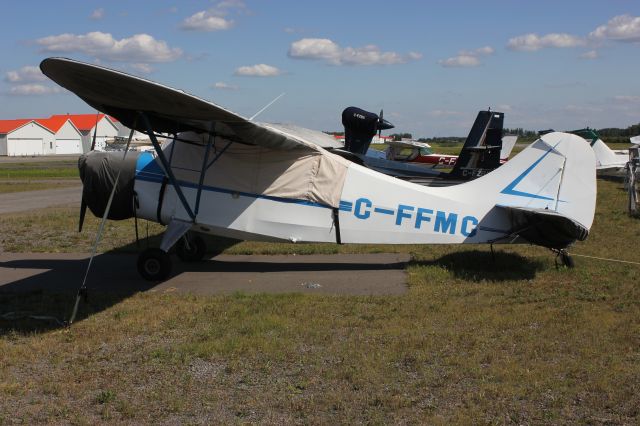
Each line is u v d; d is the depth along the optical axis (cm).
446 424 406
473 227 908
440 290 785
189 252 1015
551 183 887
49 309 712
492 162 2077
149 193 924
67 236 1297
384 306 710
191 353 554
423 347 561
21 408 442
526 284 808
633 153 2378
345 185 906
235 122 756
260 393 464
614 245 1108
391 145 3812
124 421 419
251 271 944
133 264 1009
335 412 429
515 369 500
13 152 9331
